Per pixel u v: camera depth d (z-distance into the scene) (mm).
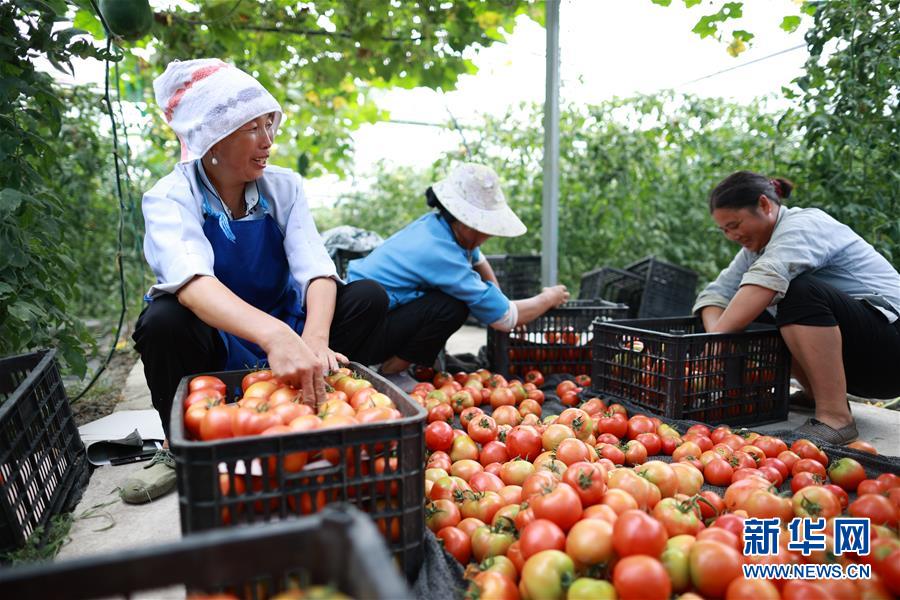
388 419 1484
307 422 1414
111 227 6051
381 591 652
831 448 2250
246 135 2049
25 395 1869
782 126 4508
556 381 3527
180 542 803
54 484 2025
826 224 2721
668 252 6426
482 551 1596
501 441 2402
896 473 2051
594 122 6324
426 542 1530
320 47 4520
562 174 6324
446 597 1357
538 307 3457
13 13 2527
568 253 6488
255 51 4586
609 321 3250
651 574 1231
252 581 1156
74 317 3008
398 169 8844
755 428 2840
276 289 2451
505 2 4199
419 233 3160
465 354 4246
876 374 2695
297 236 2377
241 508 1334
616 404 2771
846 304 2588
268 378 1846
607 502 1575
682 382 2715
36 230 2605
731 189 2744
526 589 1339
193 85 1995
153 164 6441
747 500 1713
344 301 2486
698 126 6008
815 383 2645
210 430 1455
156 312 2035
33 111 2684
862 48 3150
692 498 1663
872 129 3232
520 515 1613
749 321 2734
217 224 2244
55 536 1791
